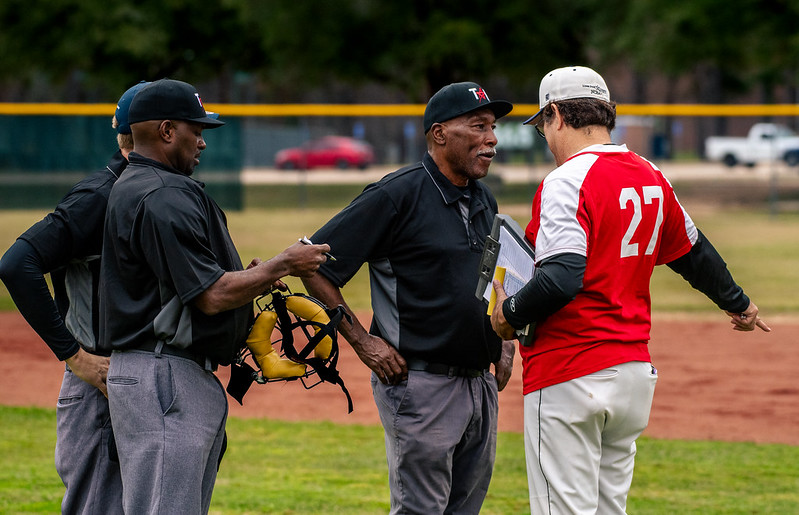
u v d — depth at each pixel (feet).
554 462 26.43
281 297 28.73
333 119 301.63
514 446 49.60
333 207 176.76
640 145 222.48
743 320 30.17
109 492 29.25
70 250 28.32
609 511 27.55
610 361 25.99
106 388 28.17
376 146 288.92
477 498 31.91
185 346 26.50
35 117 150.82
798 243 123.65
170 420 26.21
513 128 176.65
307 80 180.34
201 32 175.52
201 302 25.77
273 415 56.18
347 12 165.89
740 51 165.37
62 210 28.19
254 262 29.14
